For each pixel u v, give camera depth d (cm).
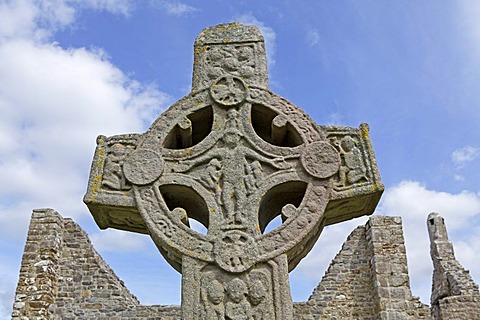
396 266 1175
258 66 454
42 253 1170
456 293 1307
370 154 406
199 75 452
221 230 378
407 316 1124
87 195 392
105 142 417
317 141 409
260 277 361
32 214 1219
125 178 396
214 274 363
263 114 437
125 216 409
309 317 1181
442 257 1448
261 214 420
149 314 1156
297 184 402
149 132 418
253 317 349
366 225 1262
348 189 393
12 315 1100
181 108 430
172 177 401
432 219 1536
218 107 430
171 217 383
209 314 350
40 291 1128
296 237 372
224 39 469
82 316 1159
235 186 397
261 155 410
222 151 412
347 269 1231
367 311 1182
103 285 1189
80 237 1242
